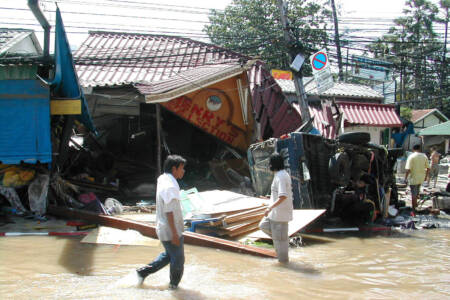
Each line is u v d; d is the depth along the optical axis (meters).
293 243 6.90
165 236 4.30
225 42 23.97
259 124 13.70
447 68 18.75
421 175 10.32
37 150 8.62
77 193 9.77
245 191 11.69
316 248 6.77
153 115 14.55
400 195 13.21
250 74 14.98
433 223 8.98
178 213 4.29
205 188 12.72
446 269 5.66
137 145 14.77
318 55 11.66
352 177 8.94
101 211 8.64
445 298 4.53
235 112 13.59
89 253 6.05
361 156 8.98
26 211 8.55
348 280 5.08
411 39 32.59
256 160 9.98
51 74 9.16
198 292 4.47
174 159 4.40
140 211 9.67
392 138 20.91
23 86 8.66
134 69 14.90
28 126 8.63
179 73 14.25
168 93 11.71
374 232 8.23
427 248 6.94
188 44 17.17
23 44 15.73
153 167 13.66
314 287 4.79
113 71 14.54
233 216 7.36
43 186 8.66
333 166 8.31
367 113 19.31
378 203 9.24
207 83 12.38
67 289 4.48
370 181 9.09
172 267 4.40
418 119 31.14
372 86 31.41
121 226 7.55
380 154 9.66
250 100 13.50
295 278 5.10
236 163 13.48
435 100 35.59
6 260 5.62
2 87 8.59
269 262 5.78
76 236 7.12
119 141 14.94
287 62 22.61
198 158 14.92
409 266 5.79
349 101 20.25
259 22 23.33
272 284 4.84
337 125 15.70
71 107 8.94
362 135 8.80
